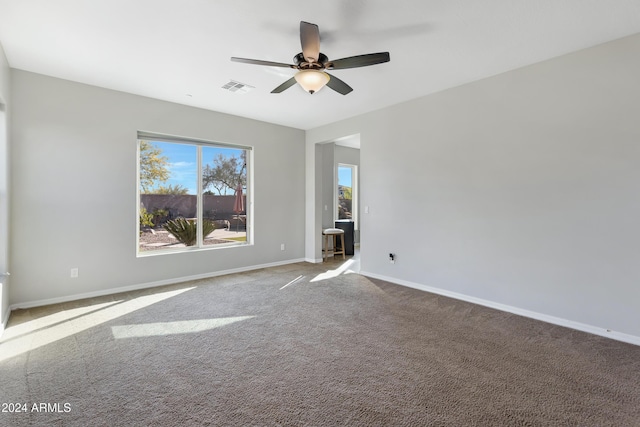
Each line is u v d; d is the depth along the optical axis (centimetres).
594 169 288
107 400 189
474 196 375
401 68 337
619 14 239
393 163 464
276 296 397
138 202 437
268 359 239
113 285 406
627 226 272
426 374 219
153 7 231
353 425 169
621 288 276
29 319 315
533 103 325
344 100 443
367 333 287
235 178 540
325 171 772
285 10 235
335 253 710
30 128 347
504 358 242
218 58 314
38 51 300
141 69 340
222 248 514
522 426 168
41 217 355
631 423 171
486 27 258
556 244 312
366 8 232
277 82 376
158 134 446
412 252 442
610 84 279
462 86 384
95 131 389
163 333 285
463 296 386
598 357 244
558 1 223
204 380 211
